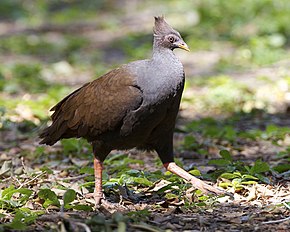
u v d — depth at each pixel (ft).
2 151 44.55
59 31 105.29
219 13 96.68
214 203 31.32
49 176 37.11
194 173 34.27
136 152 42.73
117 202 32.14
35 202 31.81
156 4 121.70
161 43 31.40
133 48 86.79
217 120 52.60
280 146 43.52
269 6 94.48
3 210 30.91
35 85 66.54
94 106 31.60
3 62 81.00
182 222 28.84
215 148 43.04
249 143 44.98
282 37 79.92
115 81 31.14
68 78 72.43
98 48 90.27
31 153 43.01
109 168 38.73
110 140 31.91
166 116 31.45
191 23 99.71
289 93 59.52
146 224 27.35
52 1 131.85
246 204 31.37
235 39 85.66
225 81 63.05
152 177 35.17
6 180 35.78
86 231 25.89
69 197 29.45
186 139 43.34
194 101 58.54
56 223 28.40
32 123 50.80
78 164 39.50
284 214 29.78
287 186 33.96
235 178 34.14
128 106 30.68
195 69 73.77
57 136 33.86
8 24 112.37
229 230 27.91
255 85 63.36
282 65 71.41
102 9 123.65
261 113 54.85
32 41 94.48
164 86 30.50
